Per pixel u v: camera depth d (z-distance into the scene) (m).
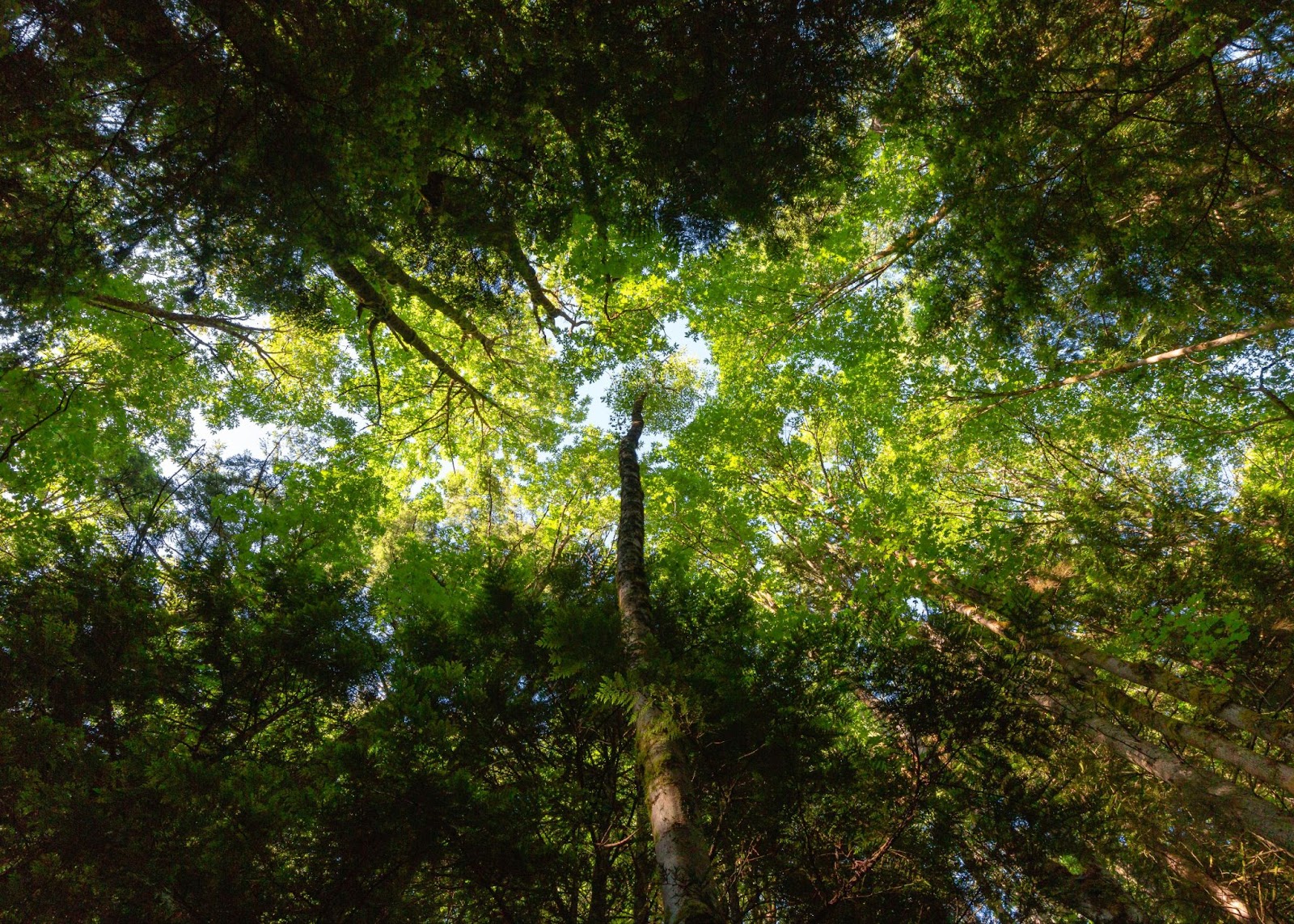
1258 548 8.09
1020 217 6.68
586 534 14.54
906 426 12.73
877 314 12.13
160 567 7.58
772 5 4.85
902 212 10.85
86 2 3.84
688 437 14.27
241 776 4.63
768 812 4.77
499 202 6.48
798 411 14.34
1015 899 4.49
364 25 4.18
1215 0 4.75
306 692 6.71
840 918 4.28
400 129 4.80
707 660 5.39
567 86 5.35
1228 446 10.98
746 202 6.24
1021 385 10.91
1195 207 6.29
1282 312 6.91
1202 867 7.68
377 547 13.45
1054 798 4.94
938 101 6.43
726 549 13.55
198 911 3.83
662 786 4.08
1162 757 6.93
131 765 4.58
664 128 5.70
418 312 13.35
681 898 3.21
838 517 12.59
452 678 5.41
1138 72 5.51
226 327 11.41
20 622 5.65
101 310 9.82
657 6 4.88
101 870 4.06
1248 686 7.63
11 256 4.61
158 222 4.94
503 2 5.02
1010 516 13.08
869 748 5.92
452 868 4.45
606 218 6.65
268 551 8.81
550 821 5.04
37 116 4.27
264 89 4.40
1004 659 5.49
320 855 4.11
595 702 5.48
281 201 5.01
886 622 5.93
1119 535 9.41
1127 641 7.96
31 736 4.71
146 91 4.31
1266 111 5.66
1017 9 5.75
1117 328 8.48
